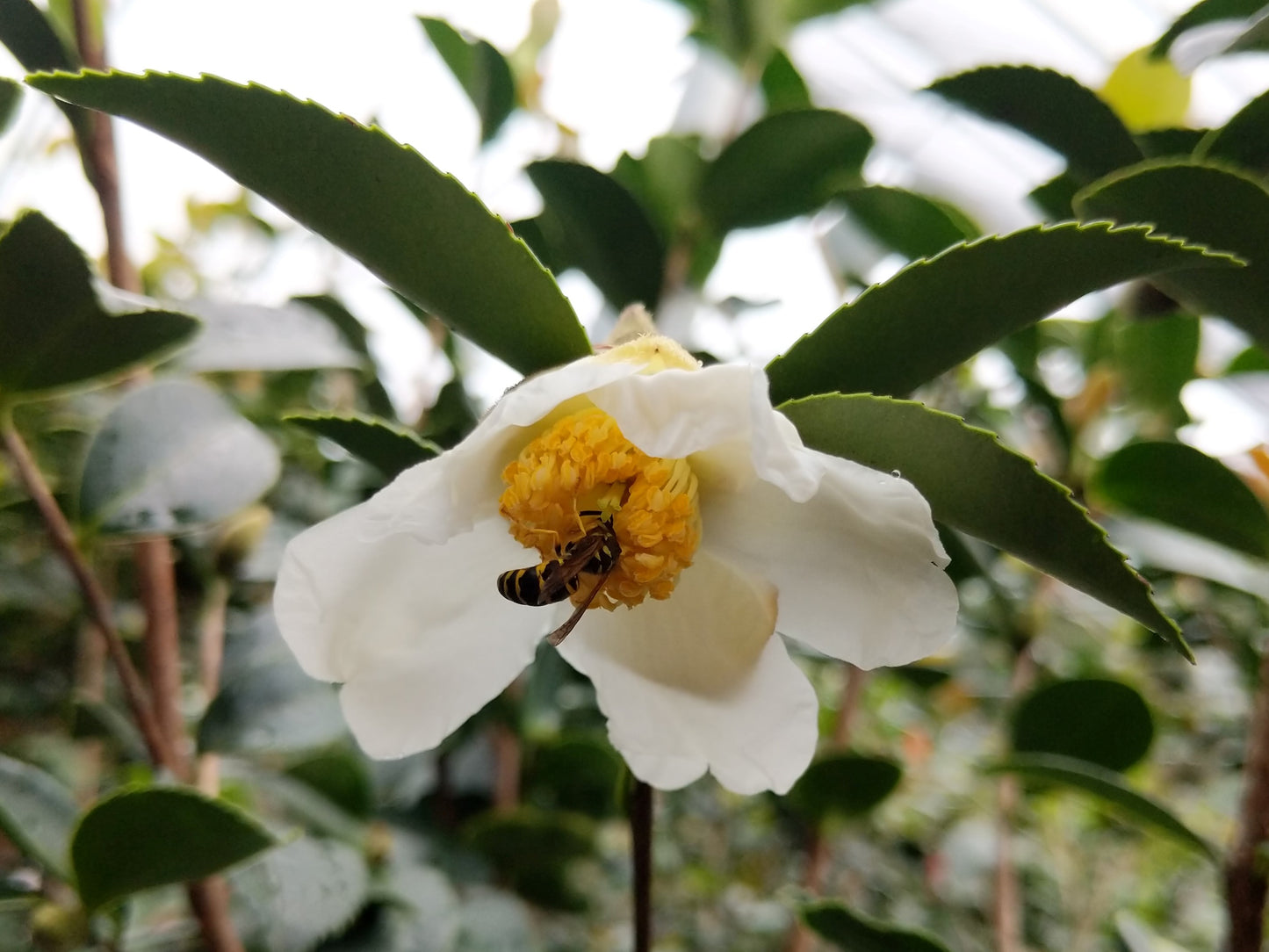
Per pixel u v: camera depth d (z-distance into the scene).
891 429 0.09
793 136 0.18
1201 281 0.12
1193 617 0.25
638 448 0.11
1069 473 0.18
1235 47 0.12
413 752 0.11
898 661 0.10
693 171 0.21
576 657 0.11
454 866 0.20
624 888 0.26
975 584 0.24
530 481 0.11
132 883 0.12
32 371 0.12
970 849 0.30
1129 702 0.17
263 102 0.09
